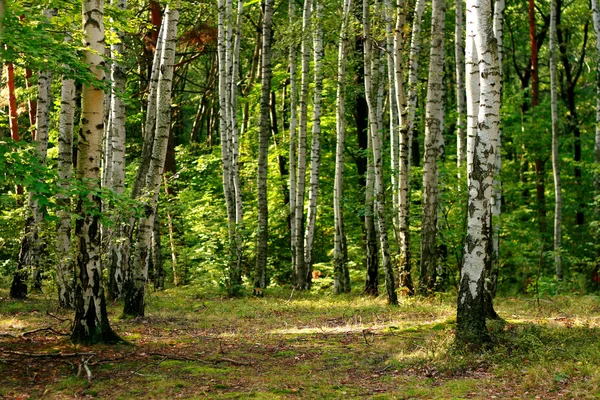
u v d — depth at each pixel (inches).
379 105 661.3
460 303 312.5
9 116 633.0
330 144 940.6
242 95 1091.9
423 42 627.2
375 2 565.6
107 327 336.8
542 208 853.2
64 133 449.1
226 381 266.5
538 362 277.6
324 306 546.9
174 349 336.2
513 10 932.6
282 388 254.8
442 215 633.0
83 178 294.4
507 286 750.5
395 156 658.2
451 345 308.2
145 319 447.5
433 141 562.6
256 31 948.6
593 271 705.6
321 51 683.4
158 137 445.1
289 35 600.1
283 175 936.3
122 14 375.9
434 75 553.3
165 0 428.8
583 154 977.5
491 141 307.9
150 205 449.4
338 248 679.1
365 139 879.1
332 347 347.3
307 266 715.4
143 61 872.3
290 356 323.6
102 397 239.3
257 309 534.6
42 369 280.2
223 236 772.0
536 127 816.9
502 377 260.7
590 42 984.3
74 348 318.0
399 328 400.2
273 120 968.3
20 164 263.6
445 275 626.5
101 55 326.0
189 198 919.7
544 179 909.8
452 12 891.4
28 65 316.5
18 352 299.6
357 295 623.8
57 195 303.7
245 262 879.1
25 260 565.0
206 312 513.0
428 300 543.5
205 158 999.0
